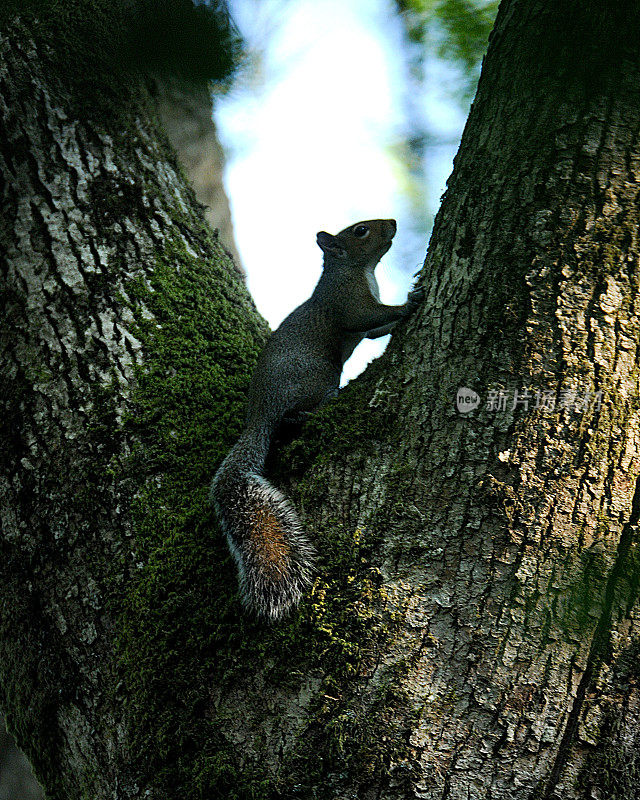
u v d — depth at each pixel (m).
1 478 7.27
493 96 7.19
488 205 6.79
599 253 6.36
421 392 6.64
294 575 6.36
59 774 6.53
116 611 6.61
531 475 6.07
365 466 6.65
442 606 5.99
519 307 6.39
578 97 6.72
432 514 6.24
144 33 7.22
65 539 6.92
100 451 7.24
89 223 8.30
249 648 6.20
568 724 5.74
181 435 7.56
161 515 6.99
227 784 5.80
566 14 6.91
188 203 9.51
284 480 7.14
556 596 5.88
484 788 5.62
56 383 7.52
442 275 6.96
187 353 8.12
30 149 8.39
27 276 7.94
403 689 5.81
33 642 6.76
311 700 5.91
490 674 5.79
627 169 6.52
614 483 6.04
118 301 8.03
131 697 6.28
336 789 5.66
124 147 8.94
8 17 8.80
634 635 5.86
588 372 6.16
